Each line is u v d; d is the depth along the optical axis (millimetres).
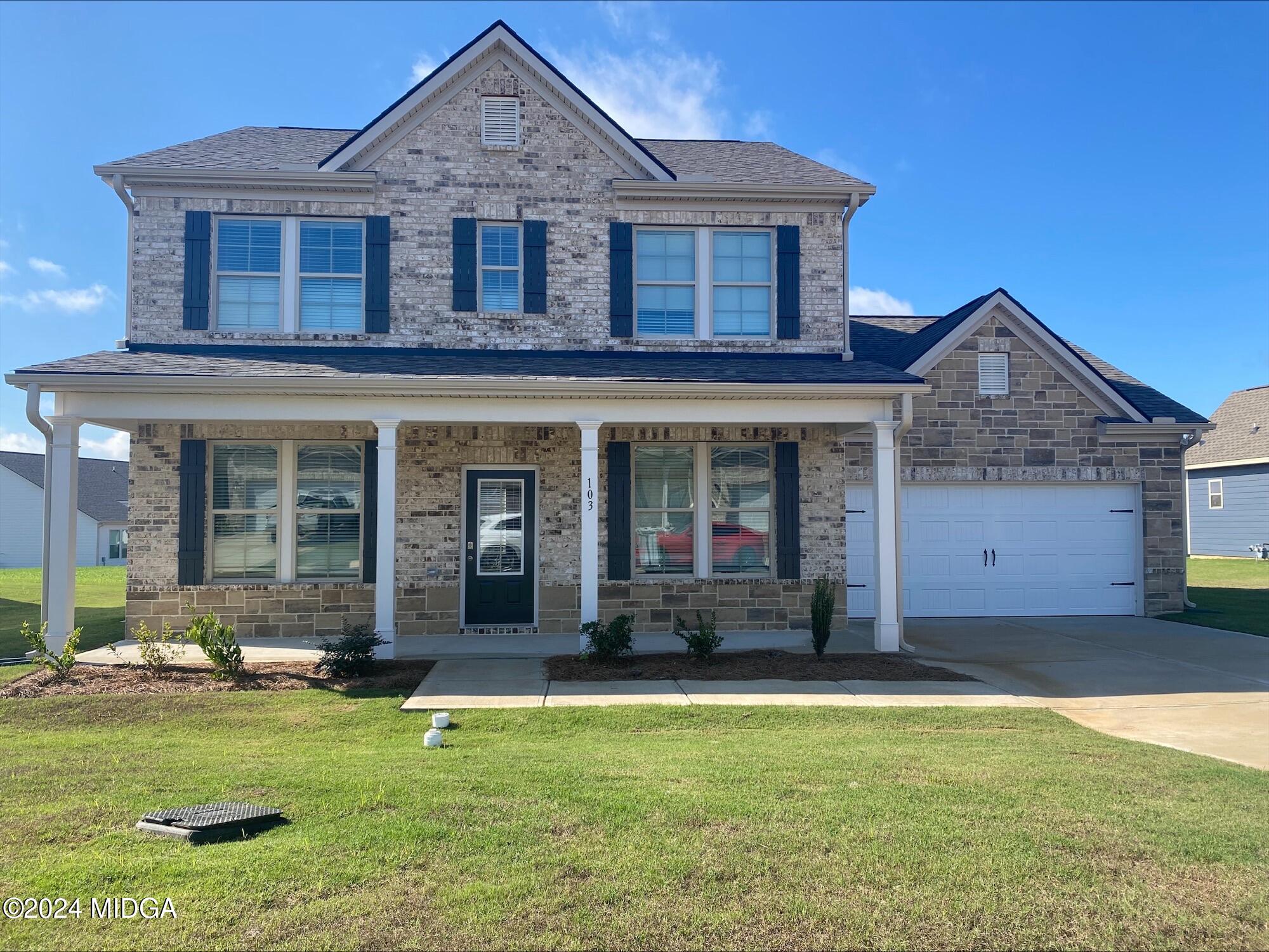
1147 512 14945
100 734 7180
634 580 12727
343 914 3771
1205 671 10102
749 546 13125
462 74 12836
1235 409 32250
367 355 12258
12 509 42781
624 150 12953
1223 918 3838
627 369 11602
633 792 5363
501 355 12547
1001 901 3963
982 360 14812
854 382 10945
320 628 12180
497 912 3803
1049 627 13492
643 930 3684
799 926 3740
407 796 5242
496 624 12531
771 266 13234
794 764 6113
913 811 5074
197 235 12305
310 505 12516
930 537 14703
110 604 18141
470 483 12594
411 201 12680
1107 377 16281
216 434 12195
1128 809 5156
